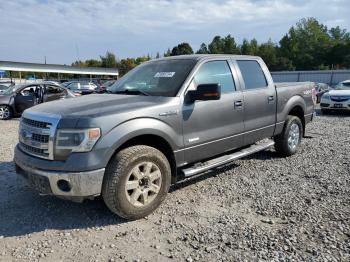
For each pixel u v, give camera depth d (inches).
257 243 133.8
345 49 3518.7
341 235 138.7
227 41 4015.8
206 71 189.9
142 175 154.2
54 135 141.5
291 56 3742.6
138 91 181.8
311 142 319.3
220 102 190.1
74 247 134.6
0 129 420.8
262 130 226.4
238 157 206.2
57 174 139.4
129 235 142.9
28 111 163.2
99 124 141.1
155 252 129.9
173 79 180.5
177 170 176.9
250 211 163.9
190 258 124.9
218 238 138.6
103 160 141.6
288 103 251.6
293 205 169.0
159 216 159.9
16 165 166.4
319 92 820.0
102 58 3737.7
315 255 124.6
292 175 217.6
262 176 216.4
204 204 173.2
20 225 153.1
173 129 165.5
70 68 2314.2
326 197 179.2
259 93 220.7
